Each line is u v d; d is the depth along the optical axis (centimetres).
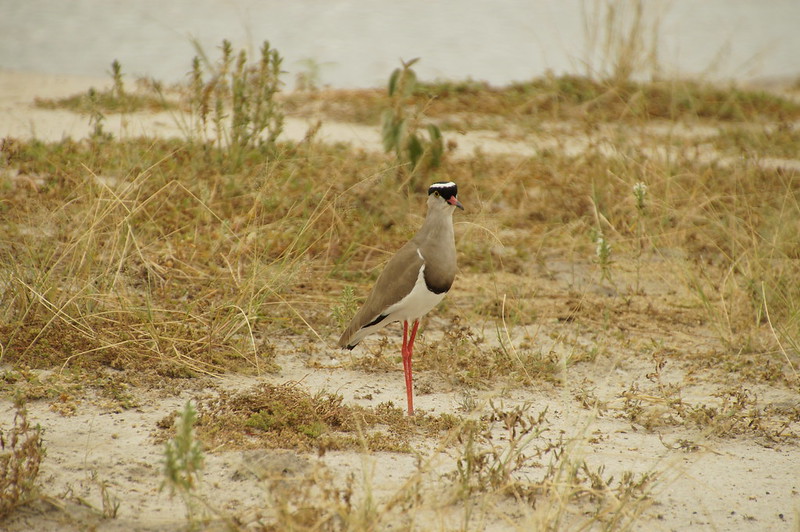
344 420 970
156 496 801
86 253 1200
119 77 1750
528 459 911
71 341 1078
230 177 1543
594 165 1816
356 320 1052
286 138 1989
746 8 4231
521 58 3206
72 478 819
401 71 1716
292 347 1184
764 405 1091
